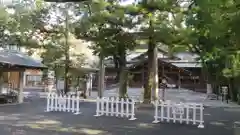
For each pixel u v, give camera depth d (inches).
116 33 590.2
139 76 1487.5
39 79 1585.9
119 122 432.5
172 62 1496.1
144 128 385.4
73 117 478.0
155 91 693.3
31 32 762.8
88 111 565.9
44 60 826.8
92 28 604.4
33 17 730.2
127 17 544.7
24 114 508.1
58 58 841.5
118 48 633.6
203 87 1466.5
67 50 847.1
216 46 325.7
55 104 565.0
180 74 1487.5
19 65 668.1
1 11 658.8
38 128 369.1
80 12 695.1
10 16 684.7
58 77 912.3
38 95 1011.9
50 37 820.0
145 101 676.7
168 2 492.1
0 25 682.8
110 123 421.7
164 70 1427.2
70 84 908.0
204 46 399.2
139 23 550.6
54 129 364.8
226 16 235.8
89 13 583.2
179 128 388.8
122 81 705.0
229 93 970.7
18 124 397.4
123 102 493.4
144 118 477.7
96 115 502.6
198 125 412.2
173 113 440.5
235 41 250.7
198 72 1504.7
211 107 726.5
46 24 789.9
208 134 347.6
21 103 725.9
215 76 1045.8
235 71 495.5
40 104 705.6
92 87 1488.7
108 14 523.8
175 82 1464.1
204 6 231.0
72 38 850.1
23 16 700.7
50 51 815.7
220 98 1012.5
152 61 701.3
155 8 514.3
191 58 1480.1
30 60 769.6
